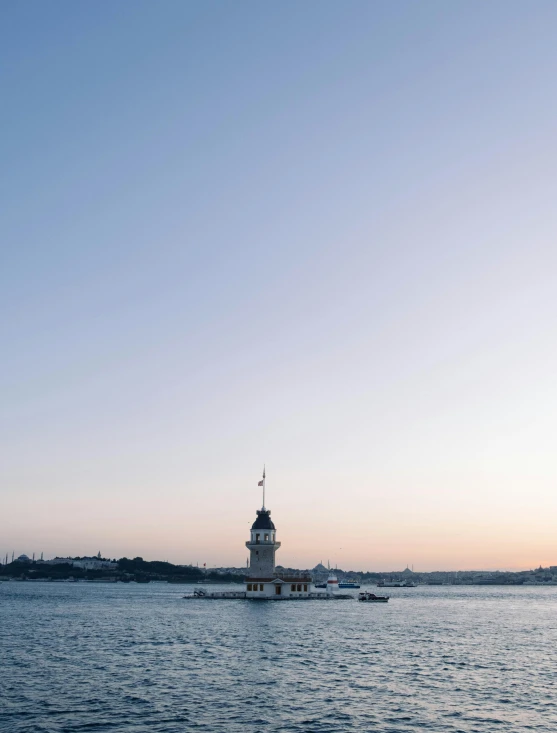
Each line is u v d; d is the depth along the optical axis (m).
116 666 83.94
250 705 62.81
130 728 54.97
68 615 173.12
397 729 55.56
